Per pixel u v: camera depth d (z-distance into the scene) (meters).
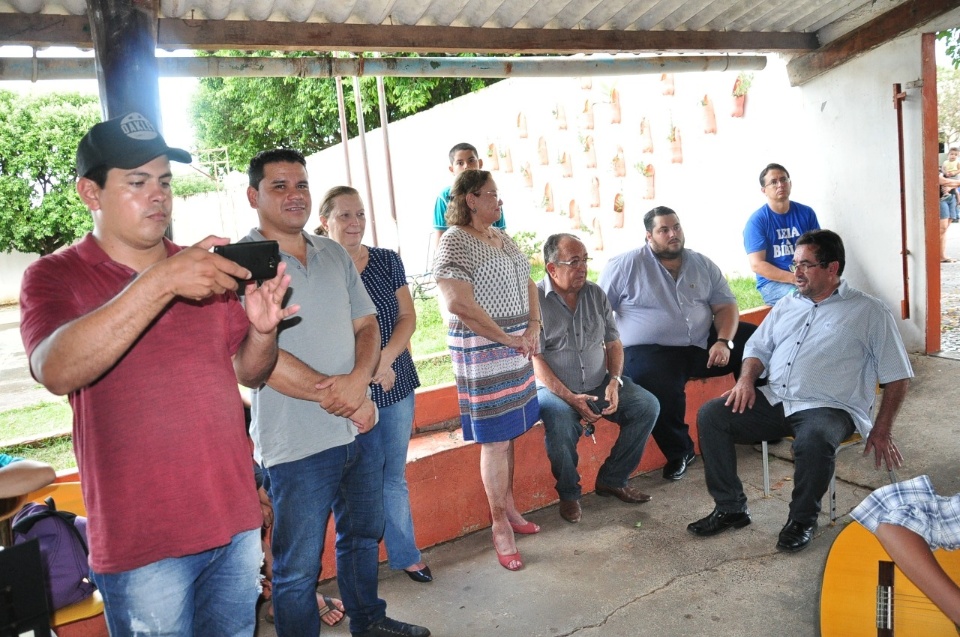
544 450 4.03
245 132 21.41
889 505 1.93
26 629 1.50
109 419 1.65
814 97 6.18
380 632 2.80
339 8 3.80
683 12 4.93
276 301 1.82
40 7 3.21
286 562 2.41
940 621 2.09
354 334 2.55
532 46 4.45
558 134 9.90
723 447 3.59
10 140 17.28
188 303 1.75
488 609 3.09
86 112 17.81
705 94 7.43
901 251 5.68
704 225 7.74
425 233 13.37
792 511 3.41
